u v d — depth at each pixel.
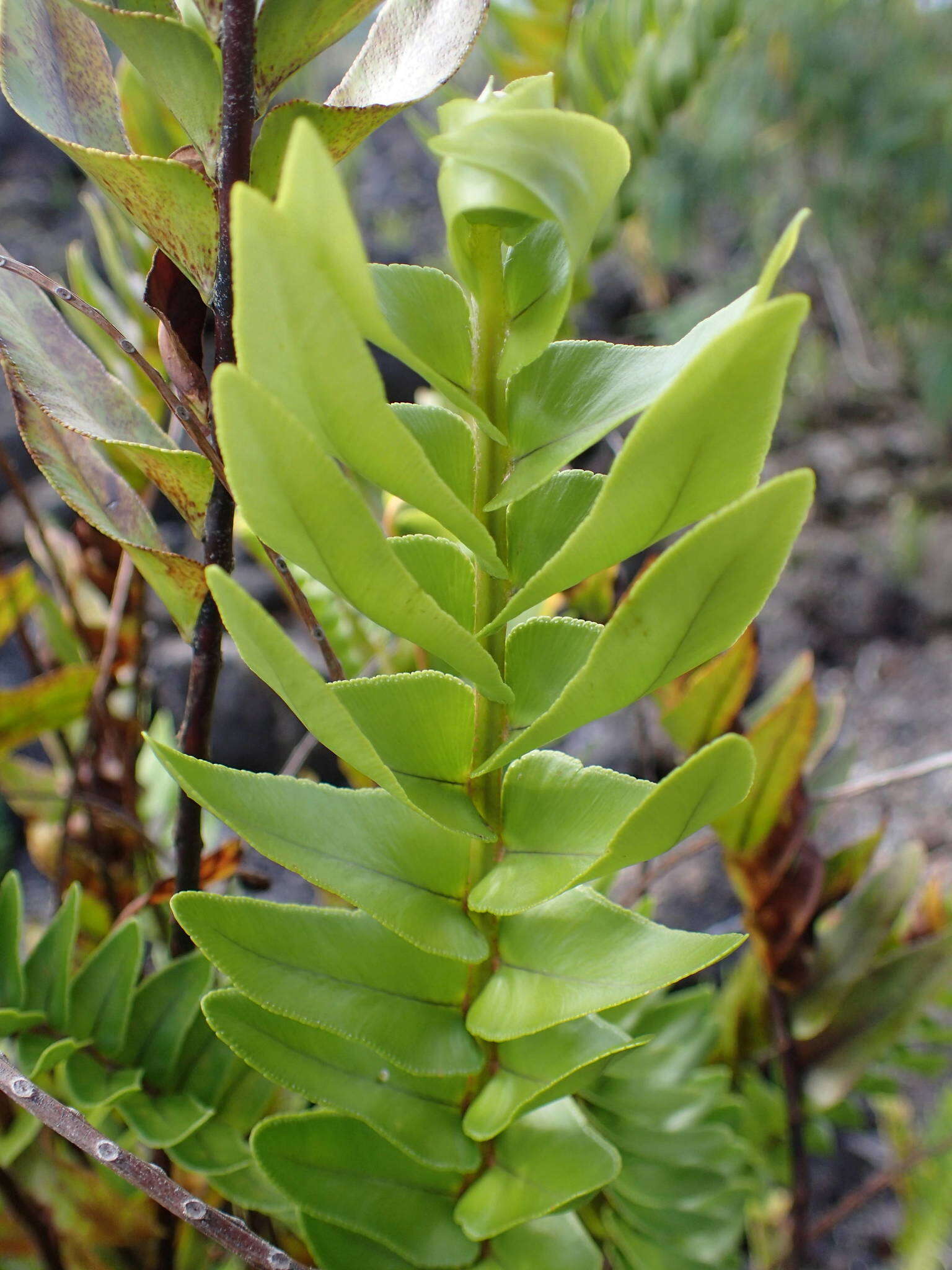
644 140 0.24
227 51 0.10
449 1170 0.12
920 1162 0.21
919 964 0.19
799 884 0.19
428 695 0.10
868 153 0.80
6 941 0.14
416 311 0.10
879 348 0.99
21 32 0.11
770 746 0.17
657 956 0.10
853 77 0.79
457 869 0.11
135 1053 0.14
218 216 0.11
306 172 0.06
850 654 0.75
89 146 0.12
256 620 0.07
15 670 0.59
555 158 0.07
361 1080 0.11
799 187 0.88
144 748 0.25
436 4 0.11
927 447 0.90
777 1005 0.20
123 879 0.22
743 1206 0.18
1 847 0.53
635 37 0.24
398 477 0.08
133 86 0.17
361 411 0.07
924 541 0.78
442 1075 0.11
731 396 0.07
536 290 0.09
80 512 0.12
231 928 0.10
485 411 0.10
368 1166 0.12
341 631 0.19
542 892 0.10
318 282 0.07
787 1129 0.21
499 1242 0.12
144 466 0.12
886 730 0.67
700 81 0.24
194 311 0.12
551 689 0.11
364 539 0.07
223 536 0.12
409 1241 0.11
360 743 0.08
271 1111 0.15
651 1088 0.18
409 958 0.11
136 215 0.11
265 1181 0.13
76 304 0.11
